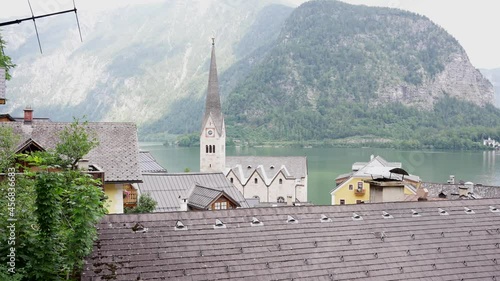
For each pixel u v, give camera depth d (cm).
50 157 2097
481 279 2136
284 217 2262
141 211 4544
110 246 1917
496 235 2422
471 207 2612
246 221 2189
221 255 1984
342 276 2012
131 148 4134
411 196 5984
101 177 3428
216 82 10675
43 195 1745
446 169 18700
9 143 2486
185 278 1853
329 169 18362
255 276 1927
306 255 2073
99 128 4231
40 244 1705
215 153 10606
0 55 3656
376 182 2811
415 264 2145
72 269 1770
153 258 1905
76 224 1722
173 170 18000
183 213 2142
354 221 2338
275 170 11175
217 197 4934
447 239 2333
